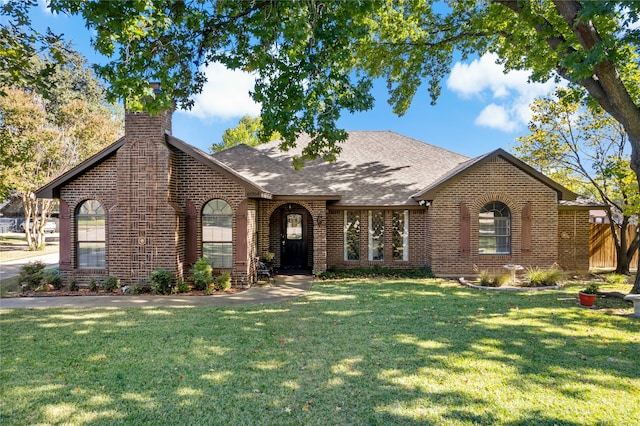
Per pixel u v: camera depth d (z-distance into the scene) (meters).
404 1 13.48
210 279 11.10
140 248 11.31
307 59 7.27
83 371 5.14
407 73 15.77
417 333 6.86
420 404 4.26
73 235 11.66
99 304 9.38
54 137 23.20
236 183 11.96
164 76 7.10
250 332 6.93
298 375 5.03
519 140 16.94
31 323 7.53
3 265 16.83
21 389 4.61
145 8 5.55
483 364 5.39
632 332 6.91
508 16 11.66
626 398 4.40
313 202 14.02
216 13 7.11
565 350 5.96
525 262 13.87
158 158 11.32
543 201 13.86
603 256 16.92
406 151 18.50
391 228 15.35
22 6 7.30
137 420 3.93
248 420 3.94
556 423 3.88
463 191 13.98
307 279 13.34
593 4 6.05
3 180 20.41
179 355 5.75
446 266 13.99
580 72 7.44
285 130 7.95
